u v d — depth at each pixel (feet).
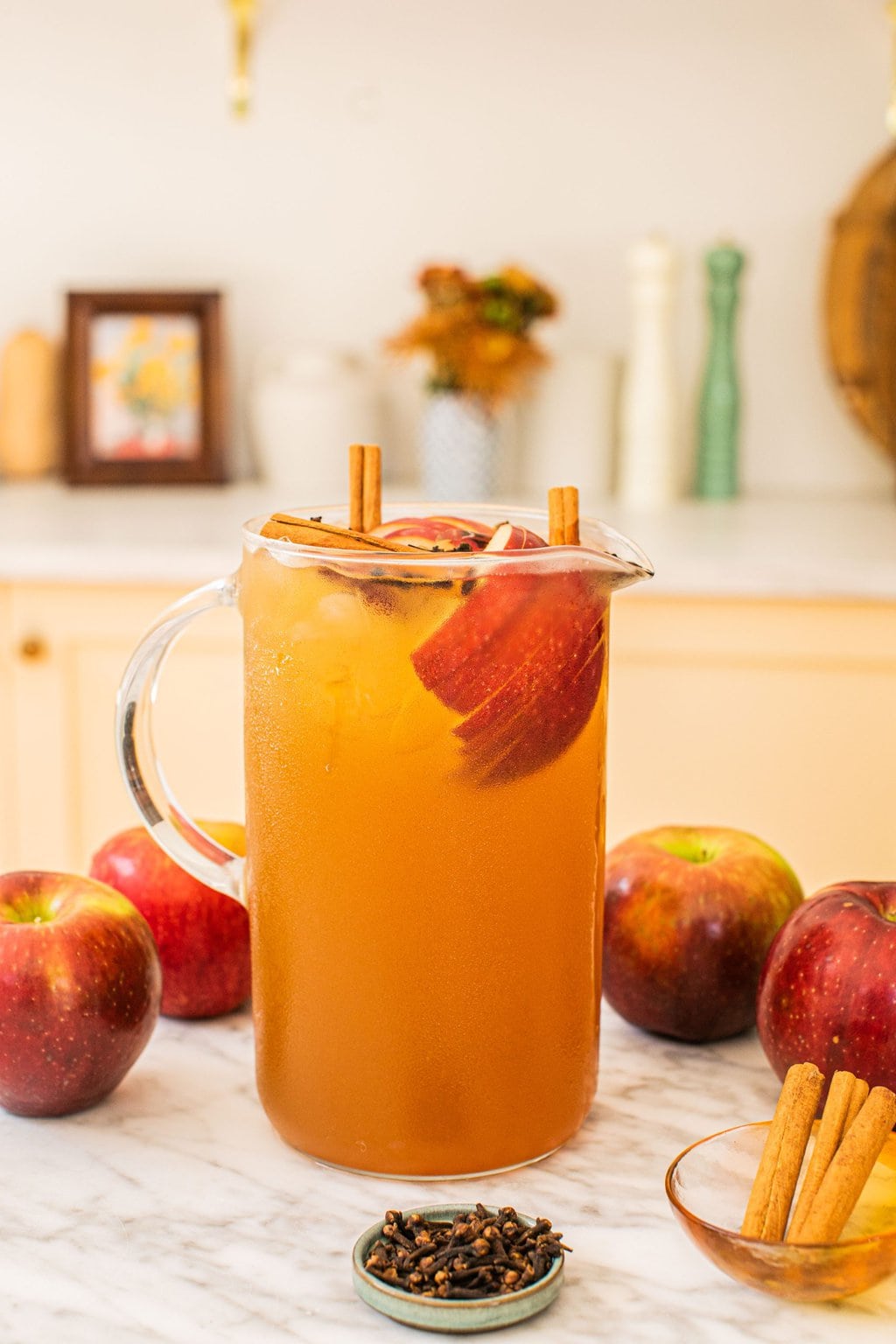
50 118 9.32
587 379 9.00
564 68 9.16
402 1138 2.86
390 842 2.81
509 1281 2.60
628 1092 3.15
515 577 2.76
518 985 2.86
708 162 9.21
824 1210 2.61
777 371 9.42
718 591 6.72
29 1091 3.00
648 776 7.00
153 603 7.03
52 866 7.32
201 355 9.18
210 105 9.30
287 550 2.79
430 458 8.76
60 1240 2.74
